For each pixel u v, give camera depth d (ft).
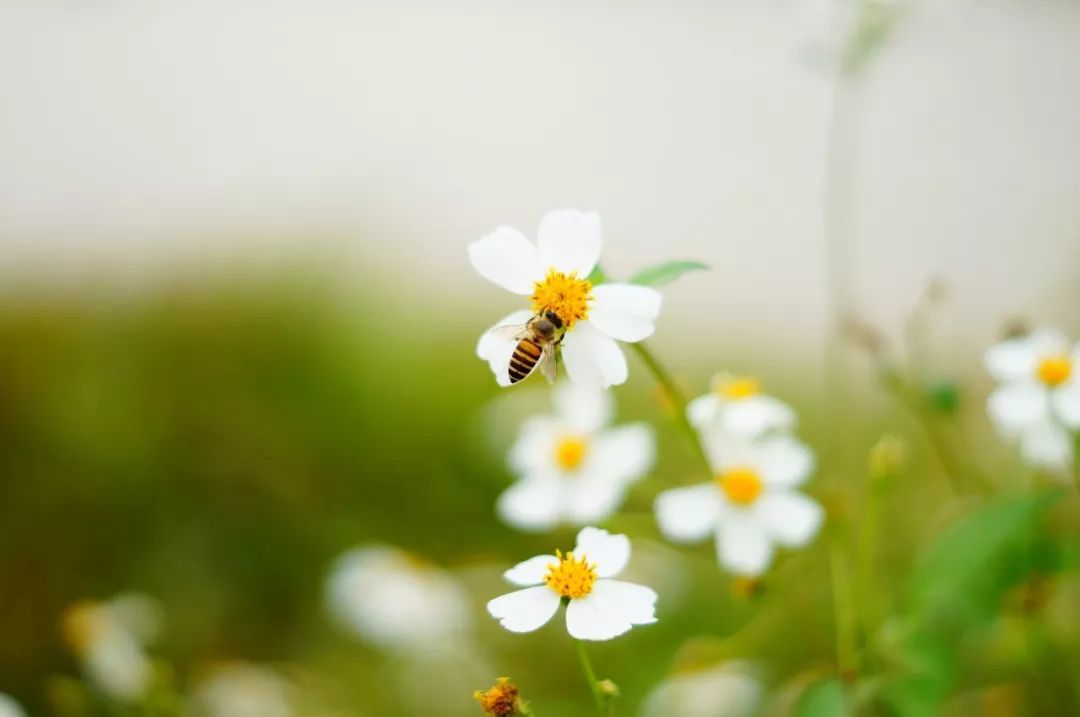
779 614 1.36
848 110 3.31
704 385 2.13
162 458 1.79
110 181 3.20
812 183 3.07
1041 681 1.30
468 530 1.67
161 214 2.96
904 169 3.01
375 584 1.47
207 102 3.68
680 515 1.23
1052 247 2.35
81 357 2.09
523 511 1.31
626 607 1.05
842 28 1.36
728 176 3.17
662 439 1.72
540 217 3.05
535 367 1.10
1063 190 2.73
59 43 3.99
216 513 1.71
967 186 2.86
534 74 3.84
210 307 2.24
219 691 1.49
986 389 1.67
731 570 1.25
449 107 3.66
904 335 1.33
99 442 1.81
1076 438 1.22
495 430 1.68
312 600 1.63
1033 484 1.27
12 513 1.73
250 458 1.79
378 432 1.85
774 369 2.19
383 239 2.64
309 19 4.25
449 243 2.83
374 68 3.92
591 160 3.34
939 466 1.51
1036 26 3.47
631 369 2.06
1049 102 3.16
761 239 2.86
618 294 1.08
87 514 1.73
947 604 1.18
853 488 1.51
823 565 1.39
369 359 2.05
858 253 2.66
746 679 1.33
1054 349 1.22
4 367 2.06
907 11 1.35
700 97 3.58
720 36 3.93
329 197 2.92
